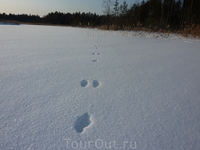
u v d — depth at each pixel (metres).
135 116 1.11
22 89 1.42
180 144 0.87
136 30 11.41
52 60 2.42
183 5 18.23
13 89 1.41
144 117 1.11
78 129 0.98
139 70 2.16
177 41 6.41
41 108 1.15
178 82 1.78
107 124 1.02
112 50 3.61
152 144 0.86
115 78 1.83
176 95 1.47
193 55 3.33
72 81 1.67
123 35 8.62
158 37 8.28
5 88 1.42
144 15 20.41
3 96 1.29
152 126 1.01
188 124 1.05
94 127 0.98
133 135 0.93
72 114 1.11
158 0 18.61
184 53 3.55
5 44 3.75
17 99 1.25
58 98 1.31
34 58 2.48
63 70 1.98
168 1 17.50
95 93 1.44
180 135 0.94
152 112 1.17
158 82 1.76
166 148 0.84
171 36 8.85
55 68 2.04
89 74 1.91
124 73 2.01
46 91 1.41
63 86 1.54
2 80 1.58
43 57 2.58
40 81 1.61
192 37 8.05
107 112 1.15
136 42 5.53
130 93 1.47
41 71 1.90
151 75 1.98
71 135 0.91
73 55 2.86
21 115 1.06
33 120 1.02
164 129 0.99
